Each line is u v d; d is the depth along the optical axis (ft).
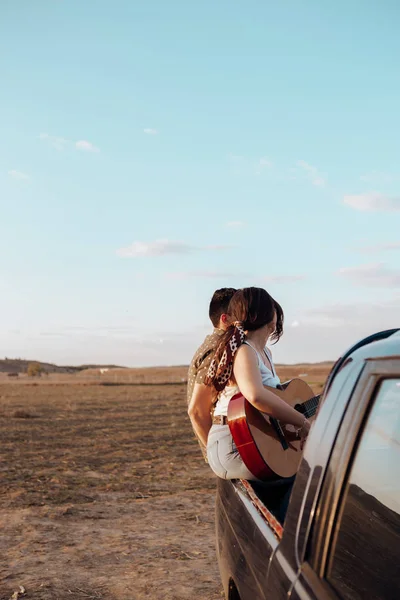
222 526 10.69
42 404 109.19
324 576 6.26
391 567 5.59
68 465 41.37
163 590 17.85
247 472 10.42
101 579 18.79
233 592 9.89
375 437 6.18
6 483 34.83
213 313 14.02
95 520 26.27
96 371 506.07
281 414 10.14
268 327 11.61
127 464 41.81
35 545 22.41
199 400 12.76
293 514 7.19
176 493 32.12
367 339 7.03
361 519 5.98
